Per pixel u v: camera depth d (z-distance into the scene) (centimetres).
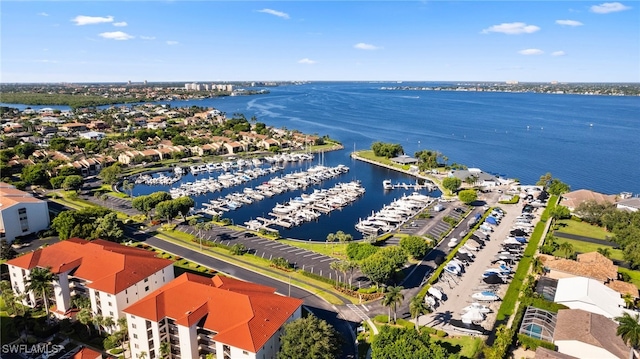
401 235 17375
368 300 11981
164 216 18250
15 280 11775
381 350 8250
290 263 14600
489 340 9906
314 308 11550
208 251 15562
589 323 9462
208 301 9412
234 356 8356
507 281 12938
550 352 8750
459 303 11744
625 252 13875
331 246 16325
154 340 9244
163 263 11744
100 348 9969
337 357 9419
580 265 13000
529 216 19500
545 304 10962
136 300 10700
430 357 7938
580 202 19950
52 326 10550
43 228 17462
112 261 11188
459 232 17500
